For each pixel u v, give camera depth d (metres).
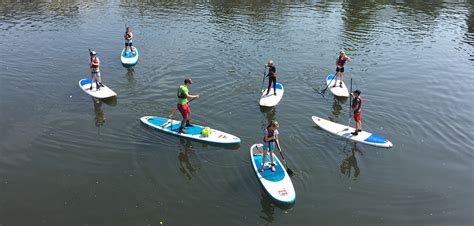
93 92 20.39
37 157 15.12
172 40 30.22
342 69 21.39
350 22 36.72
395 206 12.94
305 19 37.62
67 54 26.86
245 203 12.92
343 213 12.56
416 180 14.25
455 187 13.91
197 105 19.58
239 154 15.62
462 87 22.61
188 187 13.64
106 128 17.28
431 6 44.34
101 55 26.72
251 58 26.67
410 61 26.86
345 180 14.16
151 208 12.62
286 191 13.18
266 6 42.94
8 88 21.12
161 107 19.34
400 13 40.66
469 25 36.38
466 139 16.94
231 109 19.30
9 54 26.64
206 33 32.25
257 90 21.55
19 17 37.09
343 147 16.17
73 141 16.22
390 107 19.88
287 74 24.12
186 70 24.20
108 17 37.34
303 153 15.70
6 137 16.34
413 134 17.33
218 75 23.50
